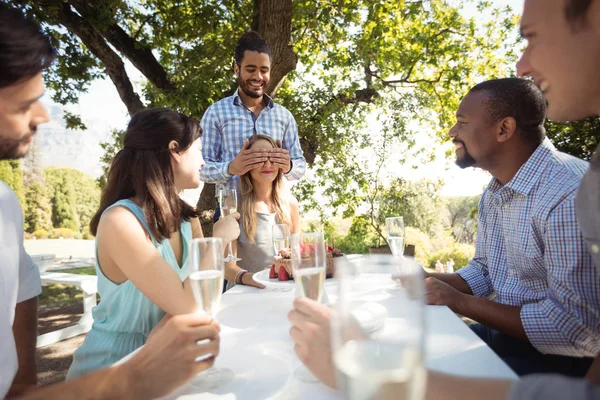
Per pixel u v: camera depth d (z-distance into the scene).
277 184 2.64
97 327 1.43
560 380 0.49
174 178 1.59
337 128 9.38
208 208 6.01
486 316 1.33
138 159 1.47
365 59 8.65
